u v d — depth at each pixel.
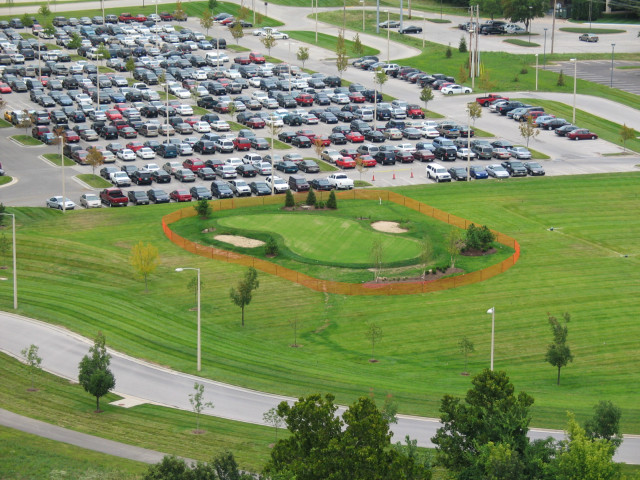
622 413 75.75
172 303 97.31
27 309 95.06
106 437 69.50
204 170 140.38
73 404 76.19
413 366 85.19
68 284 101.44
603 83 190.62
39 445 67.12
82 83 184.62
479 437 62.91
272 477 56.50
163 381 81.19
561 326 88.00
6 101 180.12
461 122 169.38
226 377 82.00
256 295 98.94
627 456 68.44
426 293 99.88
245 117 167.50
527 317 94.25
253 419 74.12
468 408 65.38
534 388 81.44
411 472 56.81
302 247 111.25
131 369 83.25
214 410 75.81
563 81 189.12
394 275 103.19
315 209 124.25
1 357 84.69
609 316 94.50
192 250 110.44
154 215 122.69
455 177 138.62
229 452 59.72
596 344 89.19
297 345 89.25
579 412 75.19
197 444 68.62
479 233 110.25
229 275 103.75
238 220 119.88
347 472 55.12
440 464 64.19
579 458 60.16
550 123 164.88
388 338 90.50
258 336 90.81
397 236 114.25
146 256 99.81
